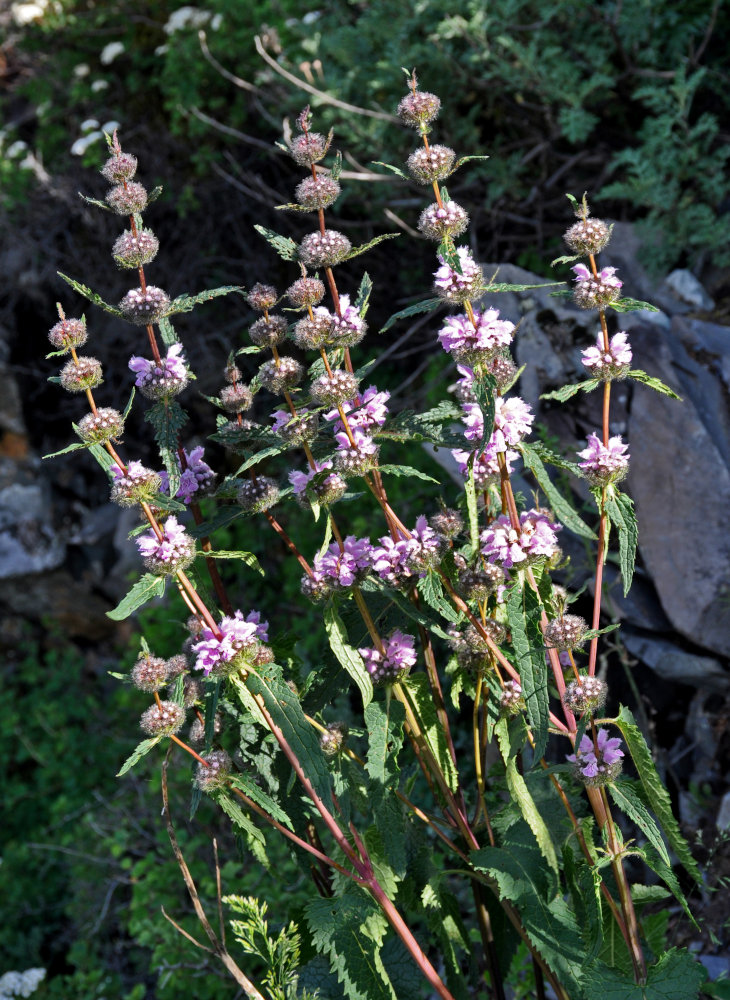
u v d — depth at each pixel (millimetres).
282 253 1685
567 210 4336
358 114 4363
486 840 1946
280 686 1667
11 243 5766
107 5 5992
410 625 2002
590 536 1659
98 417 1604
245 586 4879
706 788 2926
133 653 4754
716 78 4121
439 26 3998
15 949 4293
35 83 6090
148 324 1685
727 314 3551
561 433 3254
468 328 1582
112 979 3492
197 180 5285
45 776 4945
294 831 1936
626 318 3242
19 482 5801
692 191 3822
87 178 5527
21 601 5855
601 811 1689
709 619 2906
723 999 1703
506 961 2041
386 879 1773
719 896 2658
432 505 4133
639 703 2916
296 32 4797
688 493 3004
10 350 5789
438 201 1618
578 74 3979
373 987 1732
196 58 5215
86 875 3994
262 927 1779
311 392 1636
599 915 1634
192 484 1821
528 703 1582
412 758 2432
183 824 3818
